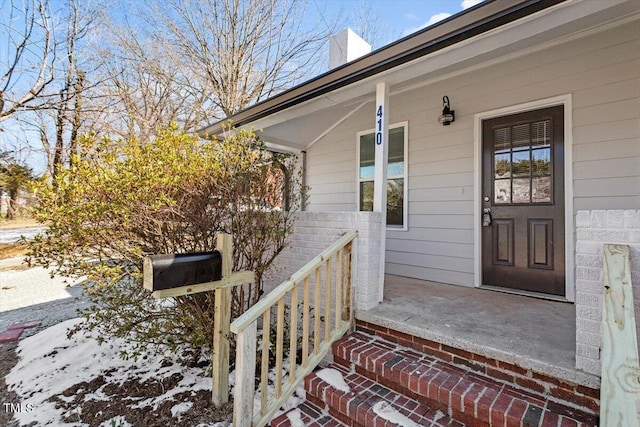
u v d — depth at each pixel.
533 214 3.44
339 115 5.02
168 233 2.64
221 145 2.83
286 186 3.34
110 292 2.82
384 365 2.25
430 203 4.20
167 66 11.23
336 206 5.35
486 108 3.75
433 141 4.19
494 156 3.72
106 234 2.49
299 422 2.15
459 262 3.93
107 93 10.57
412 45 2.53
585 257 1.77
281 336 2.30
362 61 2.84
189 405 2.51
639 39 2.90
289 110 3.80
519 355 1.96
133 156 2.62
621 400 1.29
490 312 2.79
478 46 2.39
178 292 2.22
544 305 3.00
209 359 3.15
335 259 2.98
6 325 4.55
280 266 3.51
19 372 3.17
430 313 2.76
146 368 3.11
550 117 3.35
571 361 1.88
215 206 2.80
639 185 2.88
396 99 4.55
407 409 2.01
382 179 3.00
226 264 2.47
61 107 9.23
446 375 2.10
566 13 2.04
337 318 2.70
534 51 3.40
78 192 2.39
